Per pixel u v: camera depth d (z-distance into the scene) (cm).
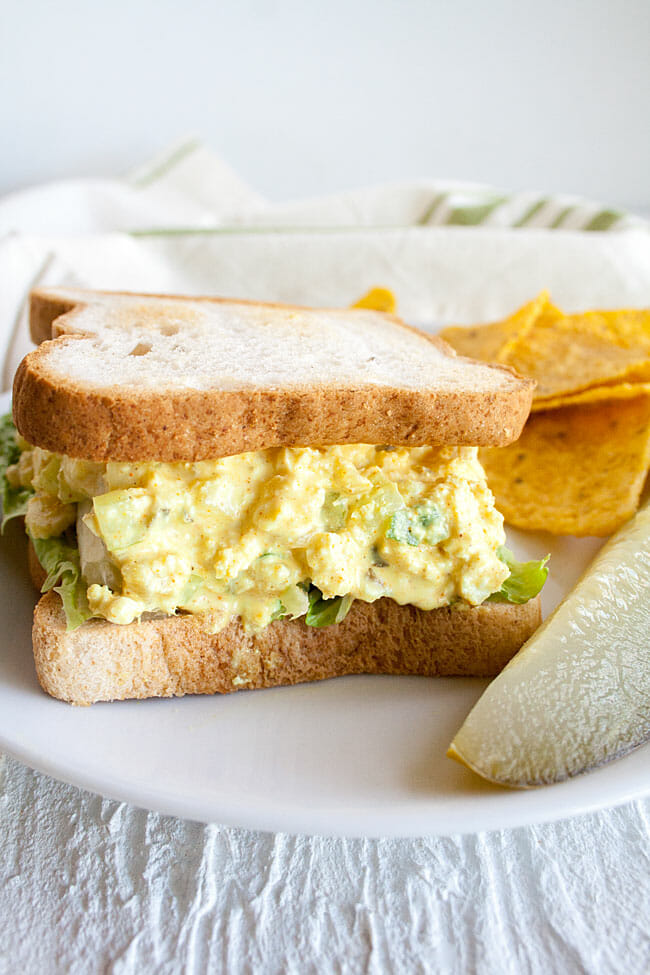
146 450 30
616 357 42
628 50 71
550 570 36
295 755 30
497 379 33
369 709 31
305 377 32
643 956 27
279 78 72
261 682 32
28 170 73
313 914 28
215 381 31
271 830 28
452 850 29
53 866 29
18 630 33
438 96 73
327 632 32
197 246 57
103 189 65
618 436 40
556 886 29
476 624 32
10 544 36
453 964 27
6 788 31
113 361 32
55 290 41
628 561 33
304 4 70
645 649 30
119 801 29
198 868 29
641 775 28
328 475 31
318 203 65
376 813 28
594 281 57
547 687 29
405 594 32
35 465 34
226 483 30
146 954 27
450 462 32
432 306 58
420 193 65
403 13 71
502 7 70
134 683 31
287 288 58
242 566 31
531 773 28
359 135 74
